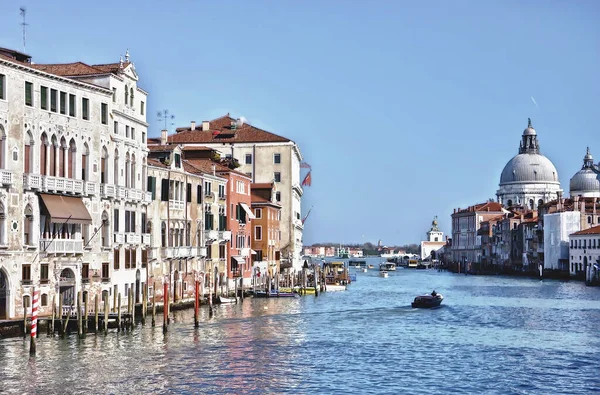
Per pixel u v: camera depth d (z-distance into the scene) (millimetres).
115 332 55531
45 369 43625
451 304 91062
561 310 83250
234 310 76000
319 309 80062
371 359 49281
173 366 45438
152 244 69500
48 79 55500
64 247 56469
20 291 53062
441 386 42156
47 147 55469
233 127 120625
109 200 61938
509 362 48875
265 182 117062
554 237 169375
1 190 51344
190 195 77438
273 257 110625
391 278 178500
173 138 118125
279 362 47562
